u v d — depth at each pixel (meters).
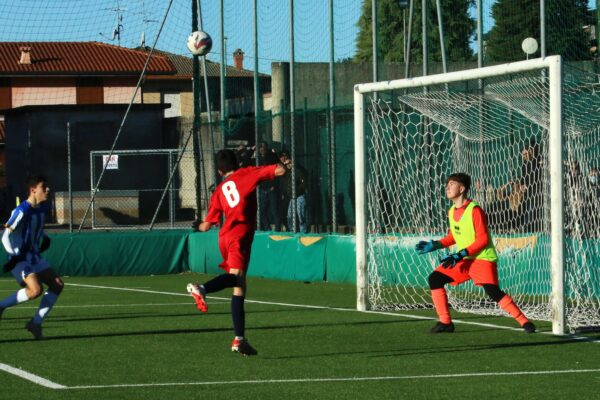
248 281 45.88
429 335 26.41
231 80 72.19
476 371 20.77
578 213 31.92
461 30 71.69
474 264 25.95
